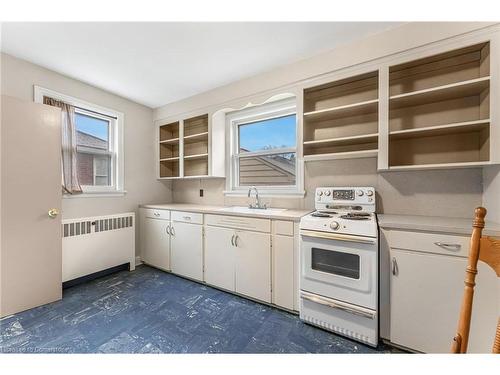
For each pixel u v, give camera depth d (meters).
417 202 1.98
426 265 1.47
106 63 2.30
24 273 2.01
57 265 2.21
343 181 2.31
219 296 2.35
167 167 3.72
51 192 2.17
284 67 2.35
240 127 3.18
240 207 2.91
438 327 1.44
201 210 2.60
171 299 2.28
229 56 2.18
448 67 1.79
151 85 2.81
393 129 2.02
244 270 2.27
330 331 1.76
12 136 1.94
